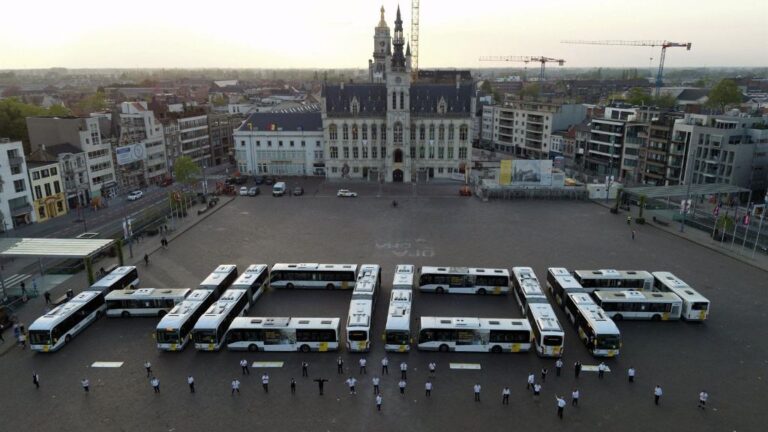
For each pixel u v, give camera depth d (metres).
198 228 96.19
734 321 58.16
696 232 91.75
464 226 96.38
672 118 130.12
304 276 67.44
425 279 66.06
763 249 80.81
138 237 89.94
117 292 60.62
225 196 123.44
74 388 46.31
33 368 49.53
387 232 92.69
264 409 43.19
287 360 50.94
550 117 169.12
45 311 61.75
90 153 117.00
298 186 134.50
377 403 42.31
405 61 133.50
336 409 43.16
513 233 91.75
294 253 81.12
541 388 45.72
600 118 150.75
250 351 52.62
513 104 192.38
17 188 97.62
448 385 46.47
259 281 64.94
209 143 166.88
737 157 110.75
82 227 97.94
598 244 85.25
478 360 50.72
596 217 102.88
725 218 84.69
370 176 144.50
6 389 46.19
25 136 128.88
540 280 69.75
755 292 65.69
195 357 51.47
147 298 59.56
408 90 133.75
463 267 72.00
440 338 51.84
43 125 115.19
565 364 49.72
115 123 132.00
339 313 60.66
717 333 55.50
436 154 142.75
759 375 47.66
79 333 56.38
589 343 51.16
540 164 119.56
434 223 98.69
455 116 139.00
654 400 43.97
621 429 40.41
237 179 139.38
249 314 60.28
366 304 55.44
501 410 42.88
